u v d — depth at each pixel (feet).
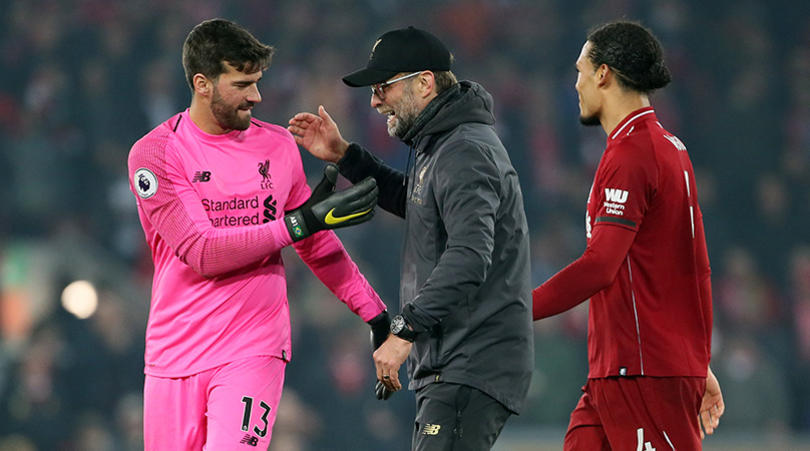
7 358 131.75
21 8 163.53
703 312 50.03
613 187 48.11
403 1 180.45
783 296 150.92
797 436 121.29
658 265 48.52
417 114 48.78
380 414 123.44
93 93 154.92
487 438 47.62
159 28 164.55
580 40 179.22
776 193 164.04
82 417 120.57
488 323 47.57
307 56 166.71
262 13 172.04
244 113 46.88
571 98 171.63
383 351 45.52
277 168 48.29
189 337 47.09
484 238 45.37
